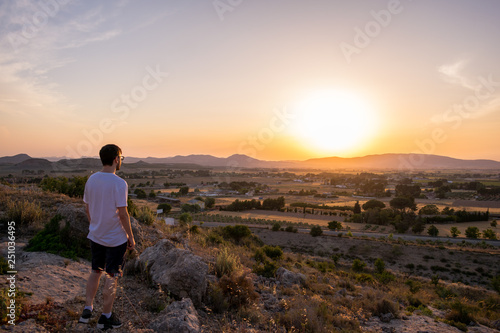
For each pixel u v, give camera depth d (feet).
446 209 334.44
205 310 16.63
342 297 28.53
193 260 17.85
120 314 13.03
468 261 130.21
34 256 18.58
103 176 11.04
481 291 70.49
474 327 26.20
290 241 172.24
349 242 163.32
